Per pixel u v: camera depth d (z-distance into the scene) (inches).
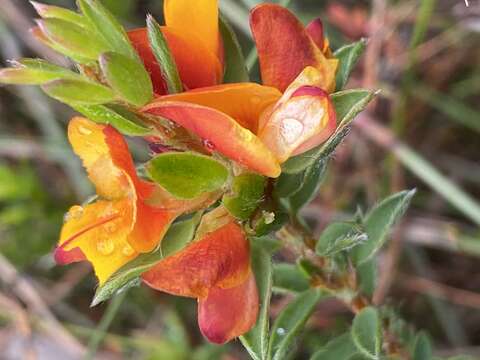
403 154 4.3
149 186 2.0
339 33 4.6
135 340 4.6
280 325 2.5
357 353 2.7
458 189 4.1
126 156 1.8
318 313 4.3
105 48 1.9
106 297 1.9
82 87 1.8
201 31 2.0
